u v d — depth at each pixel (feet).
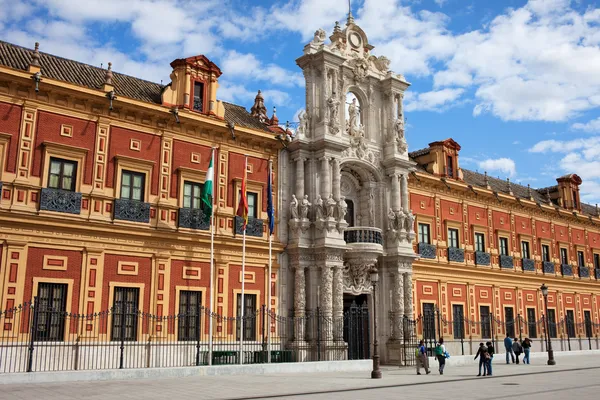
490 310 144.56
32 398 54.03
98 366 81.56
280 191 107.86
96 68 100.83
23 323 77.30
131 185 90.53
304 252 104.73
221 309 96.12
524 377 85.20
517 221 160.04
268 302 98.43
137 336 86.53
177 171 95.40
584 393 62.13
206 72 102.22
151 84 105.81
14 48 92.73
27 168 80.89
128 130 91.56
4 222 77.77
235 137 102.99
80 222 83.25
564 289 169.99
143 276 88.89
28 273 78.79
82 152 86.02
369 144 119.34
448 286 135.54
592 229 188.96
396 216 117.19
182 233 93.15
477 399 56.65
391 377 83.71
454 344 131.34
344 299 118.83
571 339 166.71
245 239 100.07
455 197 142.72
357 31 122.62
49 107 84.28
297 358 99.30
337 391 63.77
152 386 65.21
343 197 116.88
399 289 114.11
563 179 183.62
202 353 90.58
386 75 124.26
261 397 57.16
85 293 82.79
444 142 142.00
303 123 110.01
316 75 113.60
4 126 79.97
